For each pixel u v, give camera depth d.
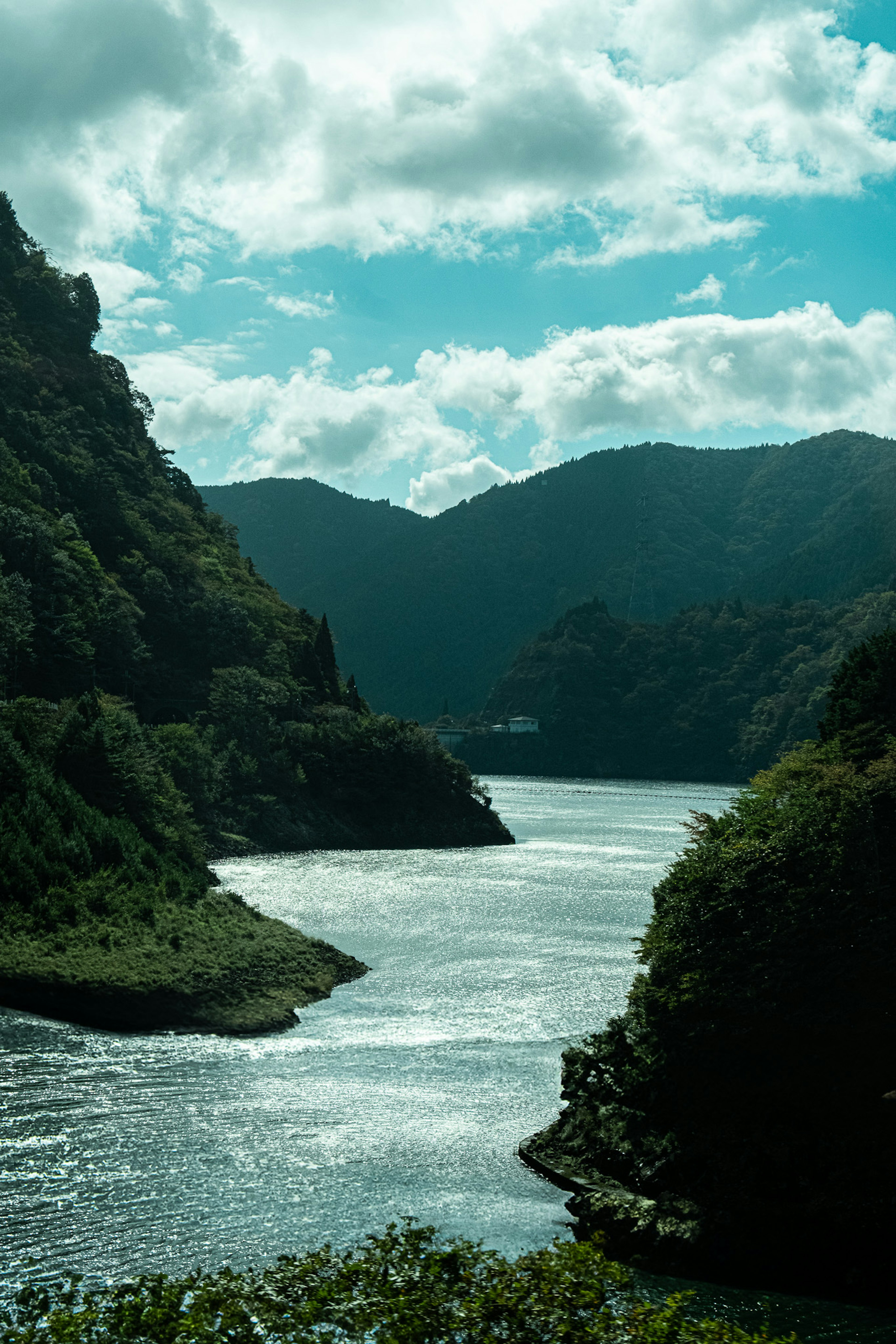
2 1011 53.06
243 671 182.12
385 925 93.06
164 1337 19.58
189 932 67.88
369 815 176.62
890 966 39.25
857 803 44.47
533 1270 21.45
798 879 42.38
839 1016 38.69
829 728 62.28
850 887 41.88
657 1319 20.11
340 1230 33.66
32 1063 47.75
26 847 69.00
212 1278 22.45
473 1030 58.34
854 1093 37.47
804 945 40.38
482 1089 48.41
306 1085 47.88
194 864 95.44
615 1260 33.81
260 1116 43.50
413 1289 21.08
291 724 182.25
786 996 39.25
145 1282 22.05
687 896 43.34
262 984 63.44
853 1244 33.16
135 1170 37.09
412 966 75.88
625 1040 42.69
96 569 184.38
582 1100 42.50
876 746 53.22
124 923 66.44
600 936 89.31
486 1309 20.03
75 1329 19.88
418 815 178.38
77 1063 48.38
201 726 179.88
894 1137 35.75
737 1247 33.50
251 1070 49.62
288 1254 31.45
